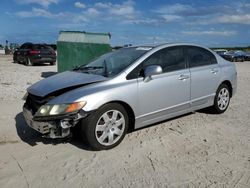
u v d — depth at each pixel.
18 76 14.41
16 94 9.30
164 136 5.36
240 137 5.32
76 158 4.48
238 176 3.93
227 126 5.92
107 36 13.75
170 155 4.58
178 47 5.87
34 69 18.78
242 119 6.41
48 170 4.13
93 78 4.93
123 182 3.80
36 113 4.54
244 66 26.34
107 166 4.23
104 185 3.74
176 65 5.69
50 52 22.20
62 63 13.48
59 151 4.73
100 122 4.64
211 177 3.90
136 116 5.05
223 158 4.46
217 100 6.59
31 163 4.34
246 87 11.21
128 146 4.91
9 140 5.21
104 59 5.82
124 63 5.25
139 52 5.48
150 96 5.17
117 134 4.84
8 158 4.51
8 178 3.92
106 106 4.64
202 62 6.26
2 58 34.03
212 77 6.34
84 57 13.55
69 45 13.44
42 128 4.46
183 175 3.96
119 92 4.74
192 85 5.89
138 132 5.53
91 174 4.01
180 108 5.75
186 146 4.92
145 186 3.70
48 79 5.32
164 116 5.52
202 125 5.96
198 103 6.11
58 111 4.37
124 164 4.29
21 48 23.58
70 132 4.54
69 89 4.68
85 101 4.43
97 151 4.71
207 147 4.88
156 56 5.43
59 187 3.70
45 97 4.61
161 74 5.36
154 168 4.16
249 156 4.53
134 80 4.99
